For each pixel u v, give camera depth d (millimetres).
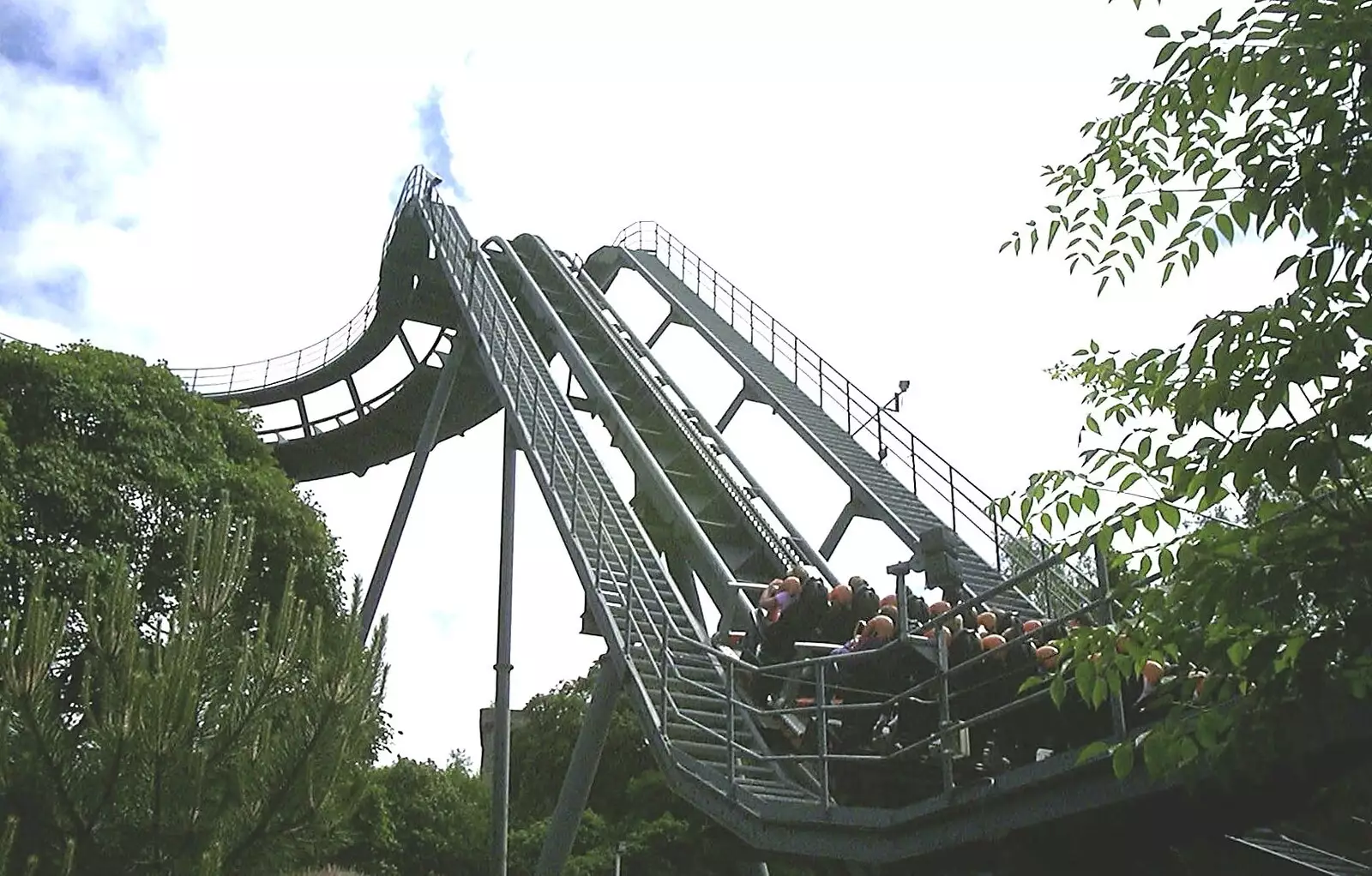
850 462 22781
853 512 22078
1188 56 5090
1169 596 5203
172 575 21594
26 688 10938
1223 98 5051
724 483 24109
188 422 24359
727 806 13625
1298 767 7645
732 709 14133
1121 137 5703
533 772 45625
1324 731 6871
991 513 14391
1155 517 5266
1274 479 4574
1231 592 4793
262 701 12039
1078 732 10695
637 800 40875
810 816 12078
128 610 11820
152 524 22062
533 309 32688
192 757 11352
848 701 12969
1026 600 15977
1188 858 9852
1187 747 5363
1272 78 4824
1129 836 9547
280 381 42656
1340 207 4699
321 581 24344
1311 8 4793
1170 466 5113
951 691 11664
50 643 11164
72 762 11188
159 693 11195
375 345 40812
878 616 12695
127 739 11070
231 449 25594
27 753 11031
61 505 20859
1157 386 5250
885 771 12242
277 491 24250
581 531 20406
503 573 25953
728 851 18328
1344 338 4469
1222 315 4797
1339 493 4801
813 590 14992
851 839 11570
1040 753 10812
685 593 23266
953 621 11969
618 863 37375
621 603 18547
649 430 26297
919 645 11453
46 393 22156
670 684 16891
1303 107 4793
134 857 11125
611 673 19750
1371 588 4707
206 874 10719
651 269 34438
